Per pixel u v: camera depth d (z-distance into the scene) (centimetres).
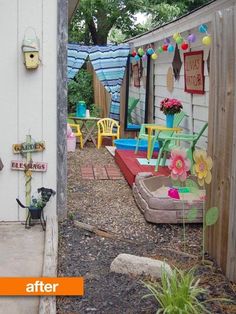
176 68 752
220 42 339
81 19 1714
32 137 436
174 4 1659
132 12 1684
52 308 275
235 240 312
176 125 672
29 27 423
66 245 387
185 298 264
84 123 966
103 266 344
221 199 339
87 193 557
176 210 432
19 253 367
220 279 323
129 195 550
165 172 593
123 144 780
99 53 916
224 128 333
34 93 432
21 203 441
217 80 346
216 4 515
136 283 312
